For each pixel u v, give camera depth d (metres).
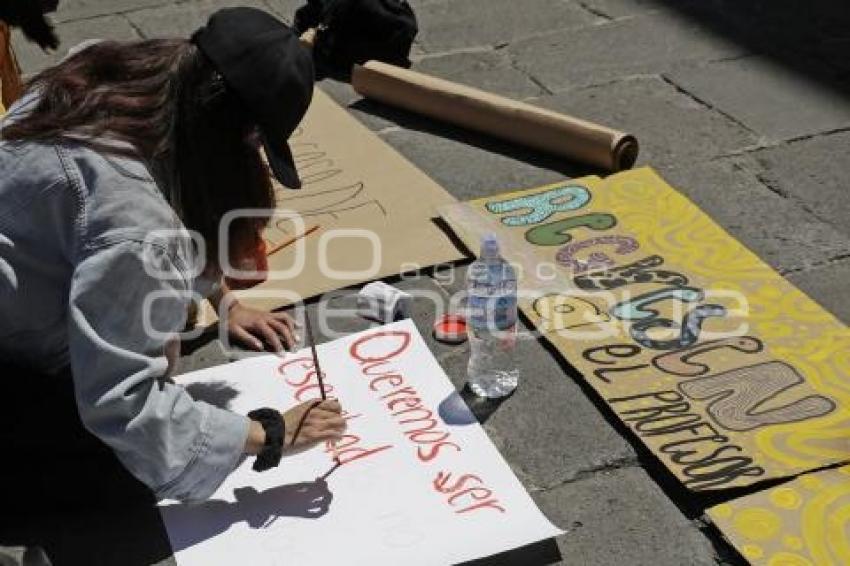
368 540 2.34
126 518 2.47
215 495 2.47
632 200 3.52
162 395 2.18
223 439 2.25
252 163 2.12
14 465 2.40
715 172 3.73
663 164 3.79
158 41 2.14
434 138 4.03
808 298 3.05
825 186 3.63
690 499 2.46
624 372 2.80
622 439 2.64
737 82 4.31
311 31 4.54
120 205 2.04
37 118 2.11
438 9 5.06
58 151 2.07
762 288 3.09
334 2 4.48
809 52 4.53
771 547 2.30
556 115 3.81
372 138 3.97
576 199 3.54
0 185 2.10
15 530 2.44
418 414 2.69
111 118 2.06
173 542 2.37
